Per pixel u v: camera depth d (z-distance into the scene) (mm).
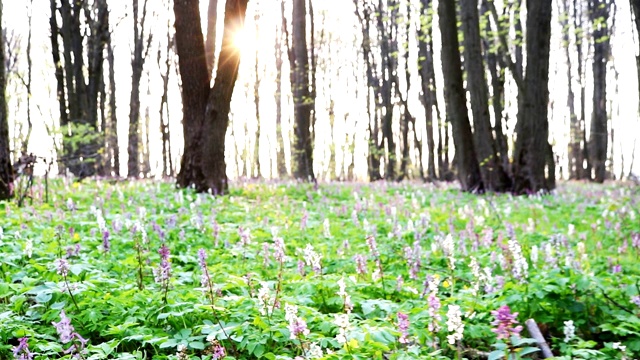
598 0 39250
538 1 19281
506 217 12898
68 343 4750
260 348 4430
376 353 4246
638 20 13703
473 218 12414
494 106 25047
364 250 8844
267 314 4809
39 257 7086
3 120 11953
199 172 16156
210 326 4633
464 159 20844
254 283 5914
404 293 6281
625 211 12742
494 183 19922
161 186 17344
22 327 4707
